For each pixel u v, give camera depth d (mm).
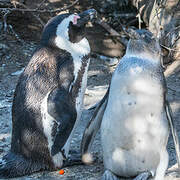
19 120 6285
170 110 5574
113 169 5855
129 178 5914
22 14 17156
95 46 16359
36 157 6316
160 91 5379
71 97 6176
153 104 5344
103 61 15469
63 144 6051
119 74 5422
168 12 14023
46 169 6461
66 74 6137
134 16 17500
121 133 5500
